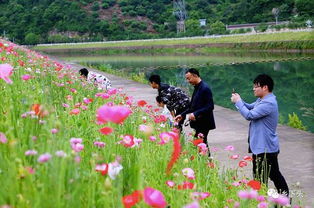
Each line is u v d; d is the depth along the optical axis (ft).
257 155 16.96
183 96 22.58
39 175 6.46
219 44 265.75
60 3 434.30
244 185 13.17
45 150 7.40
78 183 6.51
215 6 434.71
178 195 8.96
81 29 410.93
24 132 8.89
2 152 7.65
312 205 16.58
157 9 445.78
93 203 6.93
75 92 19.85
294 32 237.66
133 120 15.70
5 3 453.99
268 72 115.03
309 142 26.84
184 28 389.19
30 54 48.80
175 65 154.92
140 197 5.64
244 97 71.36
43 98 13.74
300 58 163.84
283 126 31.99
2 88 14.94
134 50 316.60
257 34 255.29
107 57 253.65
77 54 309.83
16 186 6.04
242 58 183.93
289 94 74.23
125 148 10.07
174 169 11.53
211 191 11.73
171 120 21.90
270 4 353.10
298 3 297.74
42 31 417.69
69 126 12.48
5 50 31.65
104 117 6.21
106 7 442.91
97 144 9.52
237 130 30.94
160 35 374.63
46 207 5.62
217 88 85.61
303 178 19.99
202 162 14.08
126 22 420.77
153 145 13.05
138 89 52.90
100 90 28.25
